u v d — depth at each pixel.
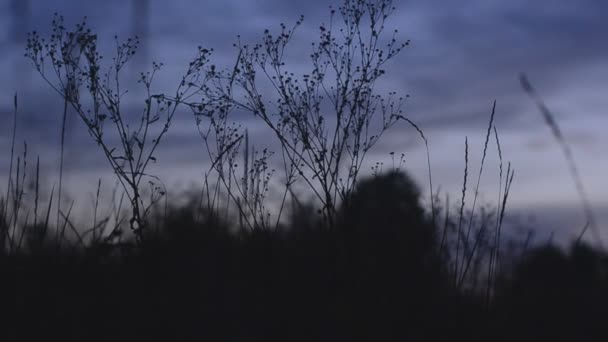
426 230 3.50
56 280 2.90
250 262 3.20
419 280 3.20
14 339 2.72
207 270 2.94
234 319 2.81
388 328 2.97
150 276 2.92
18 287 2.83
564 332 2.99
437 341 2.99
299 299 3.02
